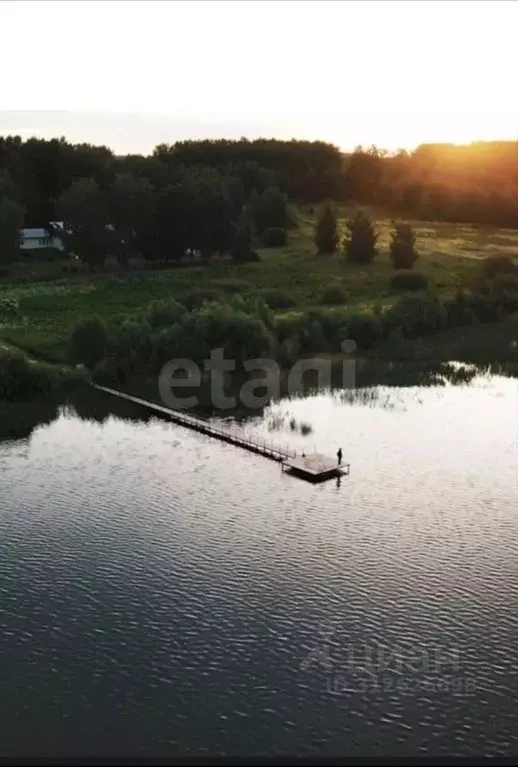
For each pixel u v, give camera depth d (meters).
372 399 83.50
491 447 68.00
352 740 33.88
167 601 44.00
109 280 132.88
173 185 157.00
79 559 48.69
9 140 197.88
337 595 44.47
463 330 111.81
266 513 55.03
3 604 43.66
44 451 68.06
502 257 139.00
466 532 51.91
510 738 34.00
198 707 35.75
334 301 120.81
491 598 44.12
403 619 42.16
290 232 181.75
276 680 37.47
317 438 70.75
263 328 92.56
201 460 65.81
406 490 58.84
